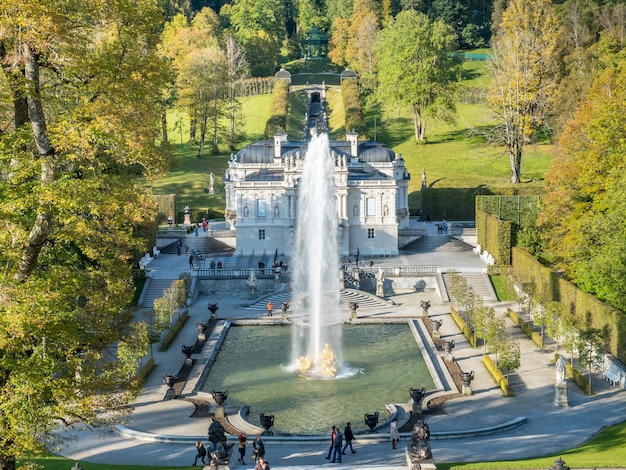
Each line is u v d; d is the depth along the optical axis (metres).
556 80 182.62
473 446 65.12
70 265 56.66
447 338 103.50
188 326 111.69
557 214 118.00
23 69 48.78
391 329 109.75
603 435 66.94
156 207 56.22
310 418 75.81
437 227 158.62
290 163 143.50
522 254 122.62
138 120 52.59
